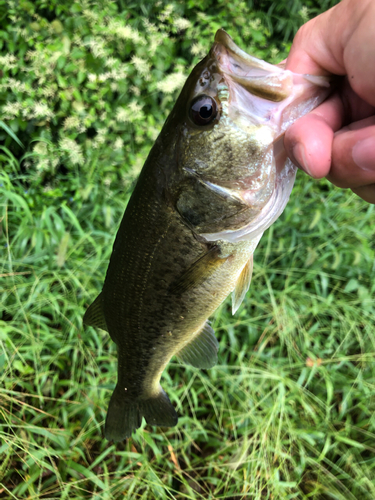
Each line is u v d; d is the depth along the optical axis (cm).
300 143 12
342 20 12
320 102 13
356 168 11
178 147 14
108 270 18
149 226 16
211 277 16
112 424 20
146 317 17
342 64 13
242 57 13
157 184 15
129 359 19
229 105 13
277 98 13
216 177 14
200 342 19
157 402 20
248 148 13
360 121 12
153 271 16
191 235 15
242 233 15
